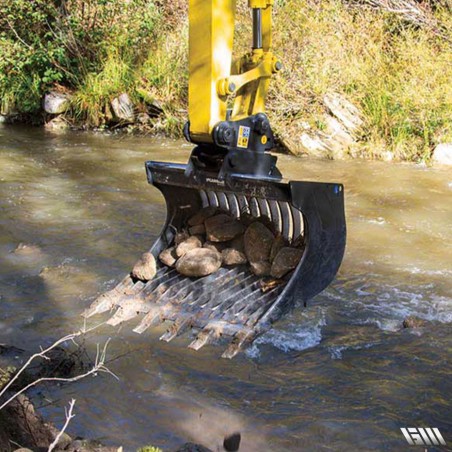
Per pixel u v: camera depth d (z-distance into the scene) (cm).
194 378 413
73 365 420
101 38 1295
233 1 452
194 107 458
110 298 501
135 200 777
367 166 947
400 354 445
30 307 503
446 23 1141
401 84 1059
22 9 1305
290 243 484
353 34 1142
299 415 380
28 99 1266
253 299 470
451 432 368
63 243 634
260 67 476
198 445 336
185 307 477
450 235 678
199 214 525
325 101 1059
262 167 477
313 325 479
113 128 1215
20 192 796
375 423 373
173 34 1289
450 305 520
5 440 322
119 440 355
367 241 657
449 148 967
